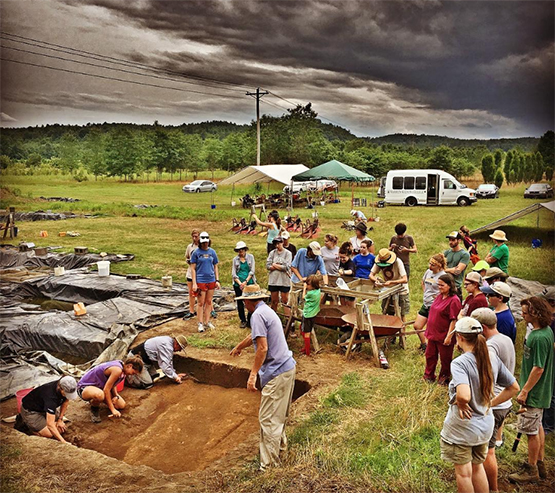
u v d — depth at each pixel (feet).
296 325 31.07
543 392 15.28
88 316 32.65
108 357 27.09
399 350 27.14
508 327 17.93
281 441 17.67
